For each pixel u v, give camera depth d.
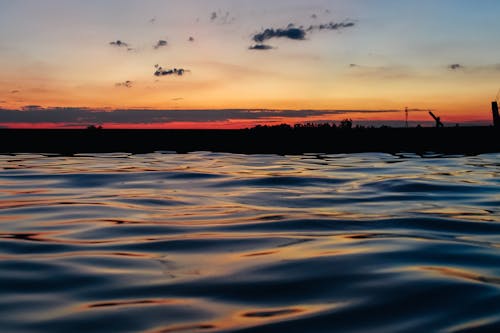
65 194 9.52
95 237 5.93
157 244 5.56
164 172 13.36
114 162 16.92
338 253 5.08
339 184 11.12
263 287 4.07
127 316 3.47
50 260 4.88
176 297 3.85
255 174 13.00
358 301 3.72
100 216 7.29
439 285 4.02
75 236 5.98
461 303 3.64
